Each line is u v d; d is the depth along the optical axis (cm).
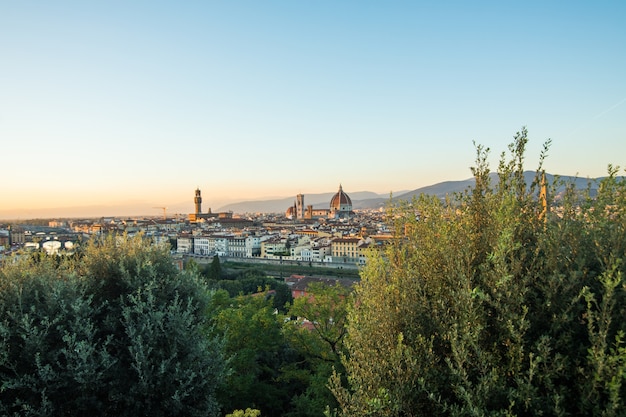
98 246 1919
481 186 904
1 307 1499
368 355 873
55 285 1572
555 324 689
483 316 741
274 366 3175
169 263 1972
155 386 1588
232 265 14912
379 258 1028
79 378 1414
